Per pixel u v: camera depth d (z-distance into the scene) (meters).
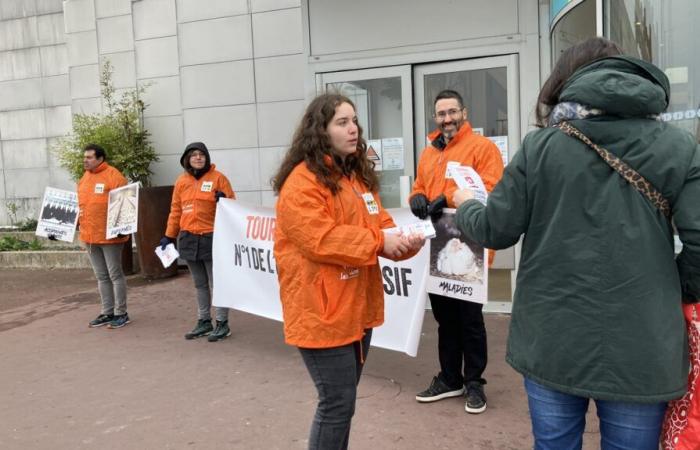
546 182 1.80
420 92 6.16
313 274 2.33
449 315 3.78
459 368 3.86
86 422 3.84
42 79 11.00
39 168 11.23
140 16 9.04
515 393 3.95
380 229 2.57
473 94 5.97
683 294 1.83
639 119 1.72
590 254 1.73
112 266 6.08
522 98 5.73
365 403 3.88
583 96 1.72
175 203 5.57
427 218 3.63
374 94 6.33
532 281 1.86
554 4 4.92
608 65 1.75
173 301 7.14
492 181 3.46
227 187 5.57
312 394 4.11
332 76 6.41
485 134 5.96
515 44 5.70
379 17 6.16
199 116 8.26
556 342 1.79
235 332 5.75
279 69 7.81
